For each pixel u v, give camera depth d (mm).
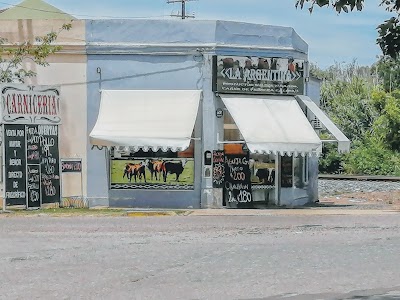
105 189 29688
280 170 30859
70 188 29562
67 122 29641
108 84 29766
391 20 8492
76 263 15219
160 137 28047
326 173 71312
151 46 29547
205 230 21641
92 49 29688
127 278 13531
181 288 12602
